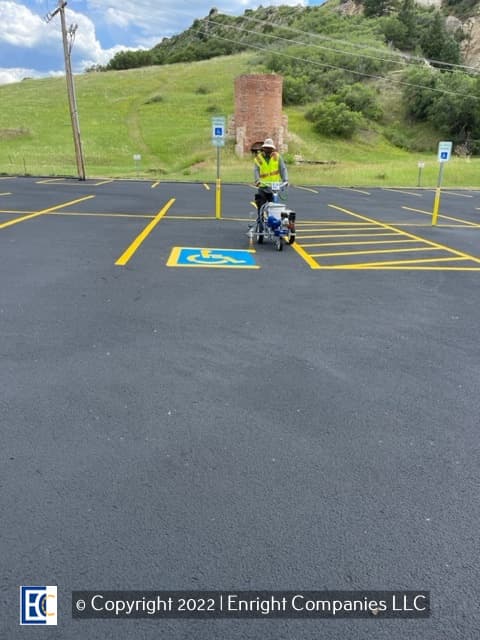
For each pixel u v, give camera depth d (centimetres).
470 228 1389
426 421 362
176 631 202
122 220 1282
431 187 3216
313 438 335
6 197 1733
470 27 11344
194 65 9794
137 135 5378
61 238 995
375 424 355
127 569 227
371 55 8744
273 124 4428
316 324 552
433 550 244
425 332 540
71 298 611
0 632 199
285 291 676
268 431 341
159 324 533
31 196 1792
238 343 490
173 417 354
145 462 304
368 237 1173
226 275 748
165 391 391
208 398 383
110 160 4434
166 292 648
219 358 454
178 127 5631
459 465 312
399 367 450
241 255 896
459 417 369
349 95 7138
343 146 6003
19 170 3431
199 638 200
